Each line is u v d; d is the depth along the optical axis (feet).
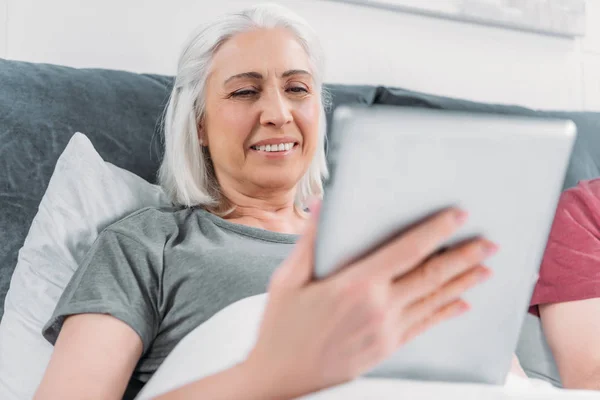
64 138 4.14
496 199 1.77
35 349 3.36
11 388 3.28
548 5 7.34
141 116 4.48
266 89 3.81
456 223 1.72
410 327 1.88
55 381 2.66
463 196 1.73
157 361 3.13
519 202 1.80
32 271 3.53
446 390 1.98
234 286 3.15
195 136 4.02
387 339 1.82
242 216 4.09
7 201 3.88
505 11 7.07
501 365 2.12
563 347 3.90
